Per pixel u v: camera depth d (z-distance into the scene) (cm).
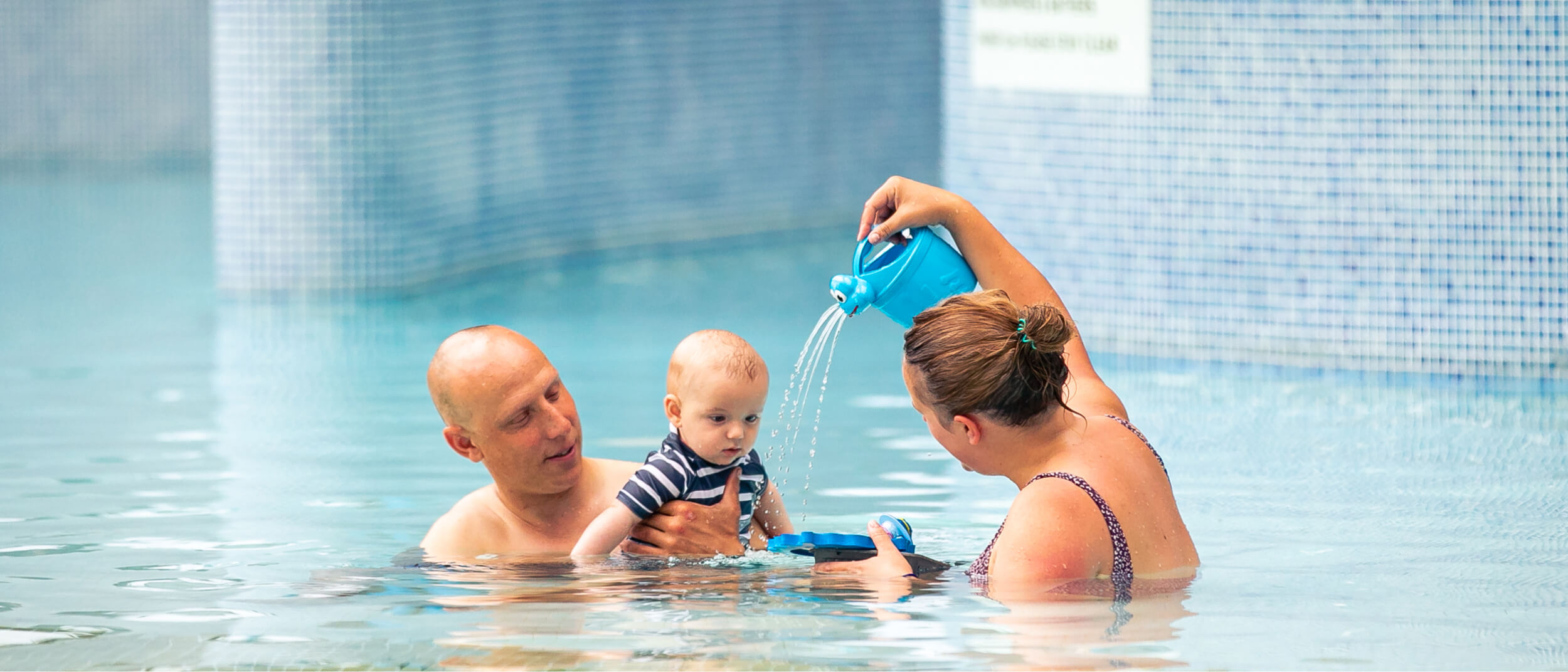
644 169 1477
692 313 1105
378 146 1177
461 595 394
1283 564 434
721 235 1553
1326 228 898
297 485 588
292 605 393
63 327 1030
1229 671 324
